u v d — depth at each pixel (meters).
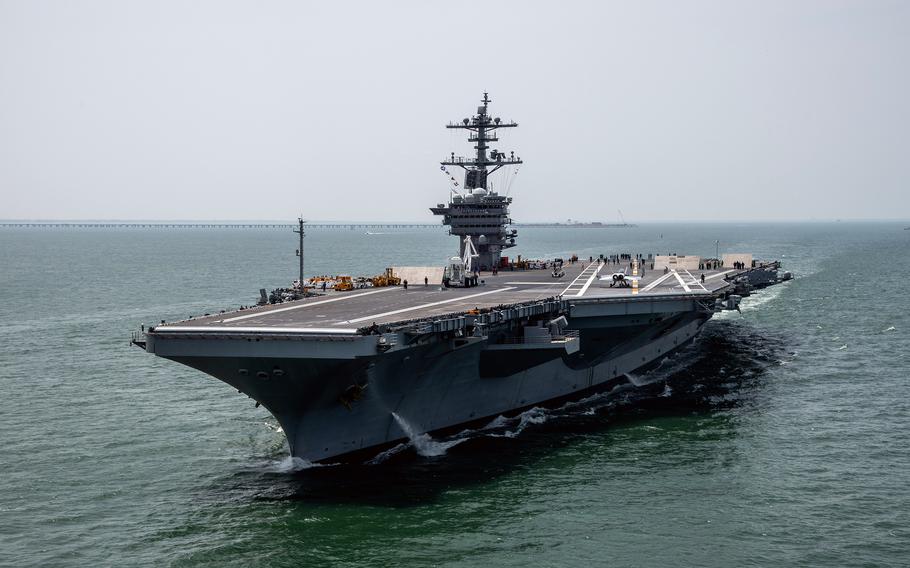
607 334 48.94
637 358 55.66
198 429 43.16
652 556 28.83
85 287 116.12
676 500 33.56
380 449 38.97
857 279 128.00
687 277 68.94
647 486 35.06
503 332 41.50
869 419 44.91
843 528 30.84
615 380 53.56
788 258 185.12
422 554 29.05
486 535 30.47
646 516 32.06
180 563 28.41
